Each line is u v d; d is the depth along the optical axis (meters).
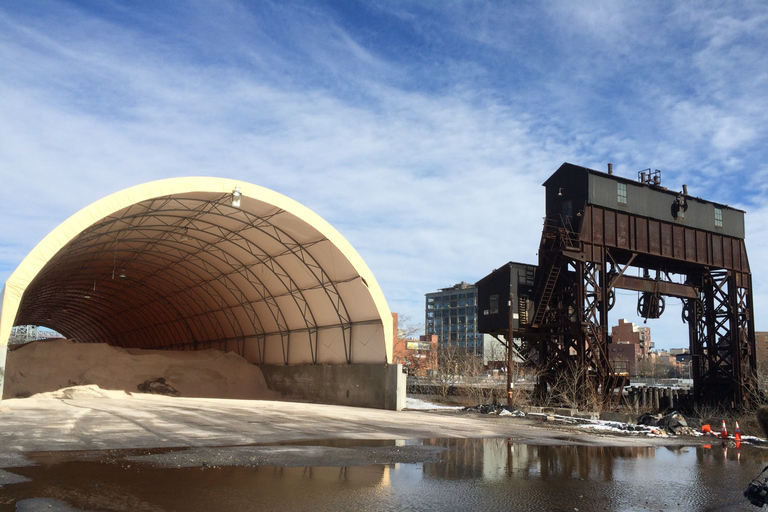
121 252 37.88
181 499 8.38
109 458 11.42
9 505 7.71
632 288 36.78
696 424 32.16
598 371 33.59
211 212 27.52
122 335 76.69
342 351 32.19
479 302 38.66
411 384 51.00
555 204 36.53
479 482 10.52
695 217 38.94
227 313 44.66
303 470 10.93
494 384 42.56
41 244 20.12
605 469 12.55
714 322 41.03
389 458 12.79
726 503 9.60
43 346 34.12
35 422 17.00
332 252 28.53
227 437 15.14
